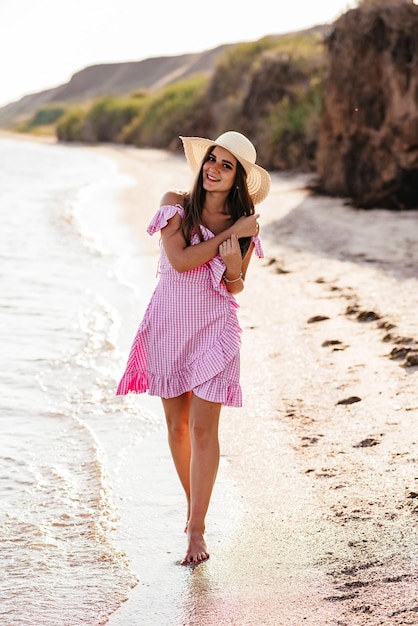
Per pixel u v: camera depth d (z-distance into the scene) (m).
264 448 5.34
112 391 6.45
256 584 3.78
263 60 30.47
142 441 5.51
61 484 4.83
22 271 10.68
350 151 17.48
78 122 67.88
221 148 4.22
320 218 14.91
